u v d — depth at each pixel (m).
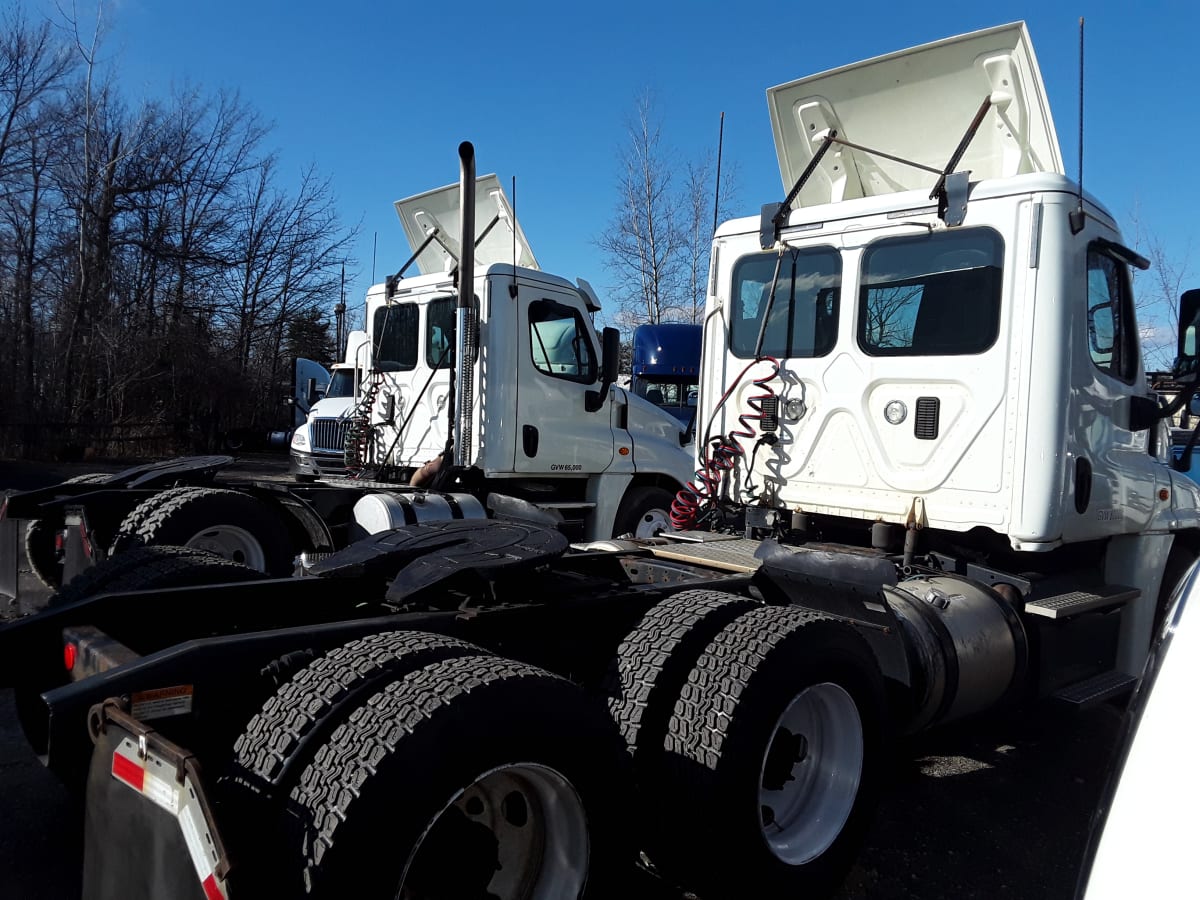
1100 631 4.84
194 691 2.17
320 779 1.90
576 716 2.24
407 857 1.86
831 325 4.86
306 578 3.26
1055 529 4.16
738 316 5.34
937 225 4.45
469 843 2.15
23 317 21.88
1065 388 4.18
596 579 3.67
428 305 7.62
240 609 3.14
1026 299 4.18
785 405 5.03
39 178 23.06
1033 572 4.80
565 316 7.80
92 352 23.23
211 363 27.02
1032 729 5.23
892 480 4.58
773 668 2.87
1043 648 4.34
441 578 2.81
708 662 2.91
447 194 8.23
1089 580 4.91
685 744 2.80
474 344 6.91
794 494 4.98
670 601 3.24
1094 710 5.59
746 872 2.78
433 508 6.09
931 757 4.74
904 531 4.71
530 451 7.42
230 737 2.25
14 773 3.88
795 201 5.37
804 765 3.21
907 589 4.00
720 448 5.35
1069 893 3.37
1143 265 4.86
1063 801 4.22
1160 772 1.47
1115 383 4.68
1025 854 3.68
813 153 5.30
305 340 32.69
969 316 4.35
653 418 8.74
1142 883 1.35
